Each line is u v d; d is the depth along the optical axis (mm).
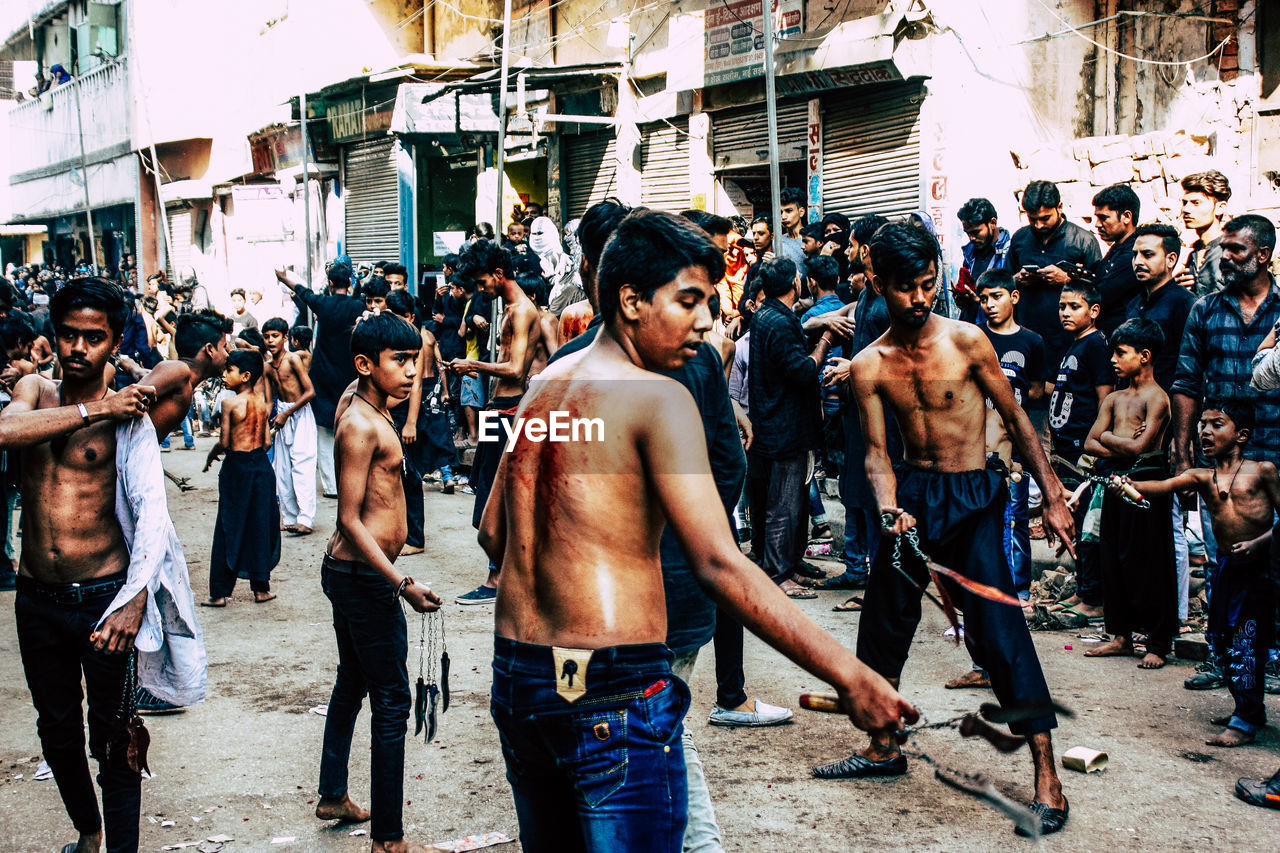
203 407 15977
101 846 3670
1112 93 9883
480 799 4051
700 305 2289
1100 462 5590
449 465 10875
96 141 32438
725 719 4727
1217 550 4574
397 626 3629
